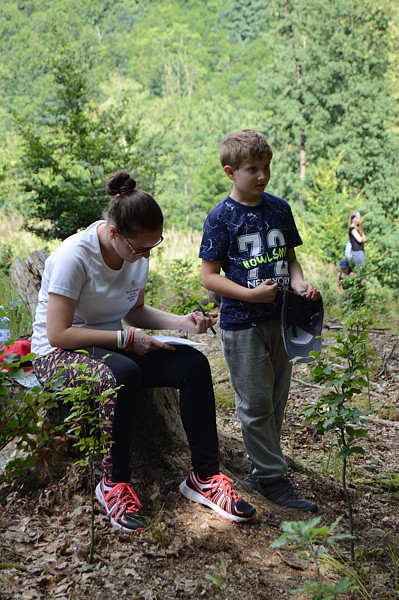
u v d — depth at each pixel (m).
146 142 13.67
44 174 13.64
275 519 3.59
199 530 3.36
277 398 3.88
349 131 34.88
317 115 35.88
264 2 107.62
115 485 3.34
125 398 3.23
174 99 69.25
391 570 3.38
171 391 3.97
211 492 3.48
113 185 3.38
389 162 34.41
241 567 3.13
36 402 3.05
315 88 36.19
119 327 3.69
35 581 2.86
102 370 3.25
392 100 35.53
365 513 3.96
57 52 13.52
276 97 37.84
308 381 6.67
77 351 3.21
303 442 5.10
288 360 3.82
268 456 3.78
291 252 3.89
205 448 3.51
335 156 34.62
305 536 2.48
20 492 3.45
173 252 19.83
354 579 3.20
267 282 3.60
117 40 105.25
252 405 3.73
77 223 13.15
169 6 111.56
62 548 3.07
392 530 3.79
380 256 22.02
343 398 3.32
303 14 37.59
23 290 5.98
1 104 80.75
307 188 35.06
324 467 4.59
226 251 3.71
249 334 3.69
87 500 3.45
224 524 3.42
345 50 36.25
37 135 13.64
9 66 87.06
